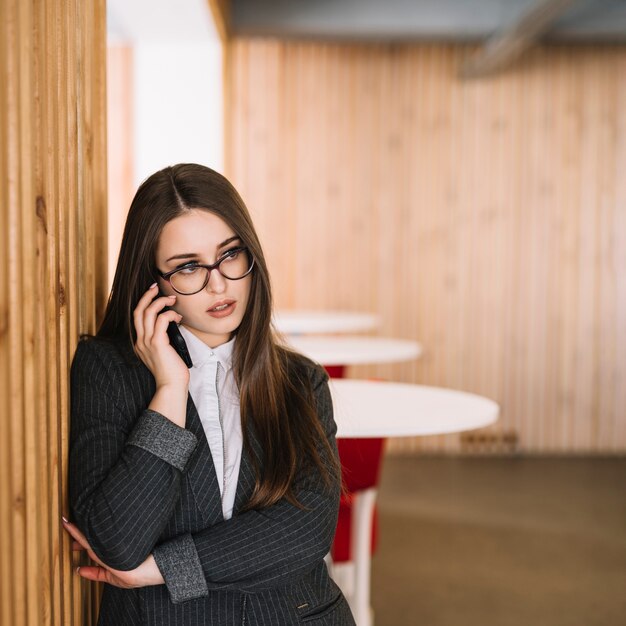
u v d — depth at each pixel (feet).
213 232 4.69
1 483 3.56
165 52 18.62
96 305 5.70
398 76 20.10
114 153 18.78
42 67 4.08
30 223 3.87
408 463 19.38
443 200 20.30
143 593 4.45
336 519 4.88
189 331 4.95
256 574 4.44
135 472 4.20
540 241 20.45
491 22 18.49
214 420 4.78
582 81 20.25
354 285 20.30
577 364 20.67
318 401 5.19
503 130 20.26
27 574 3.93
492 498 16.44
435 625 10.48
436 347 20.48
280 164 20.02
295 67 19.93
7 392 3.63
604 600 11.42
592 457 20.31
